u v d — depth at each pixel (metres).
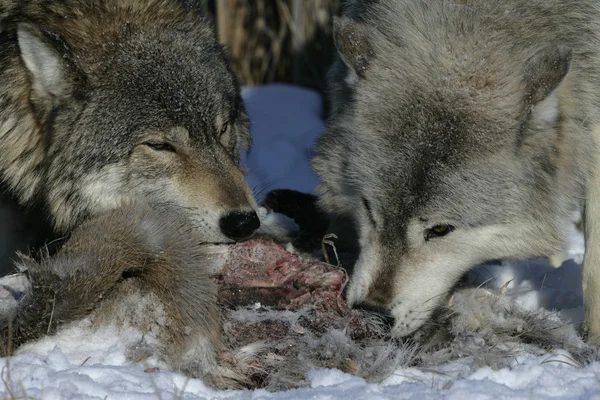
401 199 8.39
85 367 6.75
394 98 8.66
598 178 9.06
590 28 8.93
